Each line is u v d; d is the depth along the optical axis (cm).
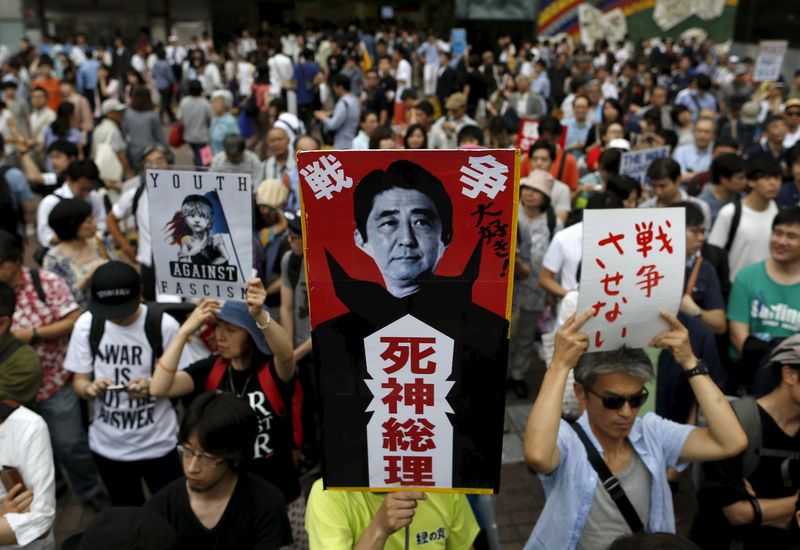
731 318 410
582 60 1917
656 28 2527
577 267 464
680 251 229
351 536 227
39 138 995
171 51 2178
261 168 704
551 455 222
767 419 264
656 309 232
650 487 241
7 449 266
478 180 183
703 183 702
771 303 392
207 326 391
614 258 224
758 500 265
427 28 2750
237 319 315
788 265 386
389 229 189
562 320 395
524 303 545
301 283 418
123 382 356
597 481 233
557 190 617
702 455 239
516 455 495
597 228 221
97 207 564
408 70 1778
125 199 560
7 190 596
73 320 399
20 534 260
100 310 348
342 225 190
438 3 2853
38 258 527
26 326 384
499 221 186
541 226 536
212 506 253
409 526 232
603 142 805
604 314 229
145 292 516
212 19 2622
